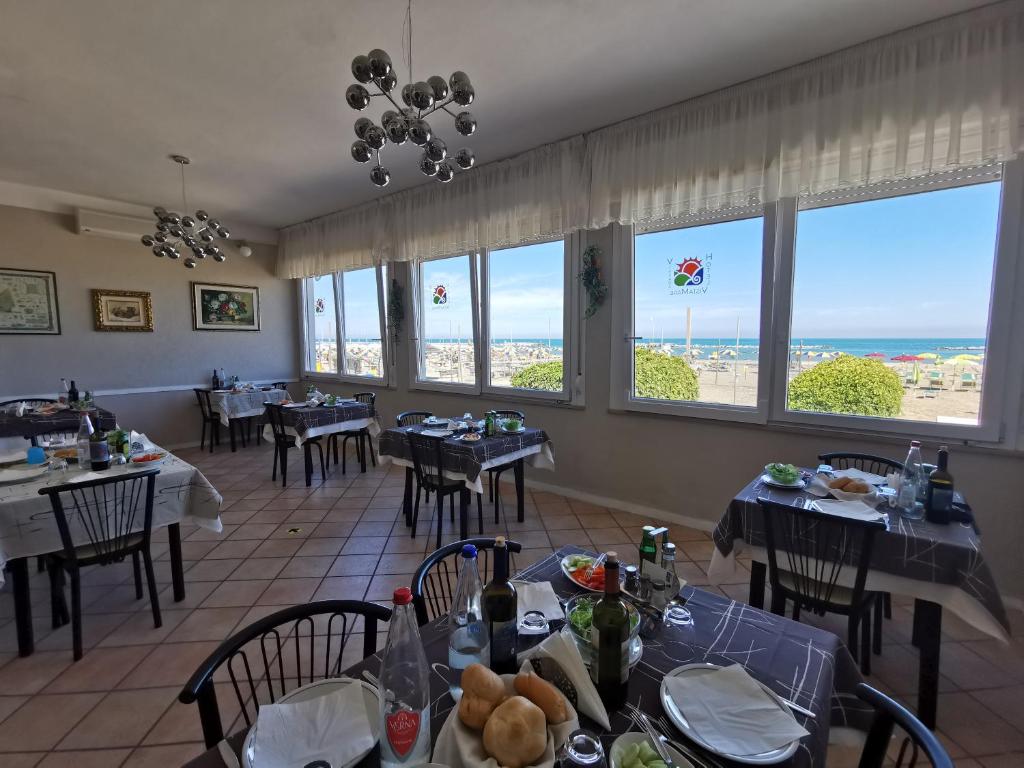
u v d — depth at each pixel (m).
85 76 2.48
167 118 2.96
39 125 3.04
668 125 2.90
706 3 1.99
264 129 3.11
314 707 0.83
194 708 1.65
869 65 2.29
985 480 2.26
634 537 3.02
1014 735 1.52
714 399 3.07
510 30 2.15
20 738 1.52
